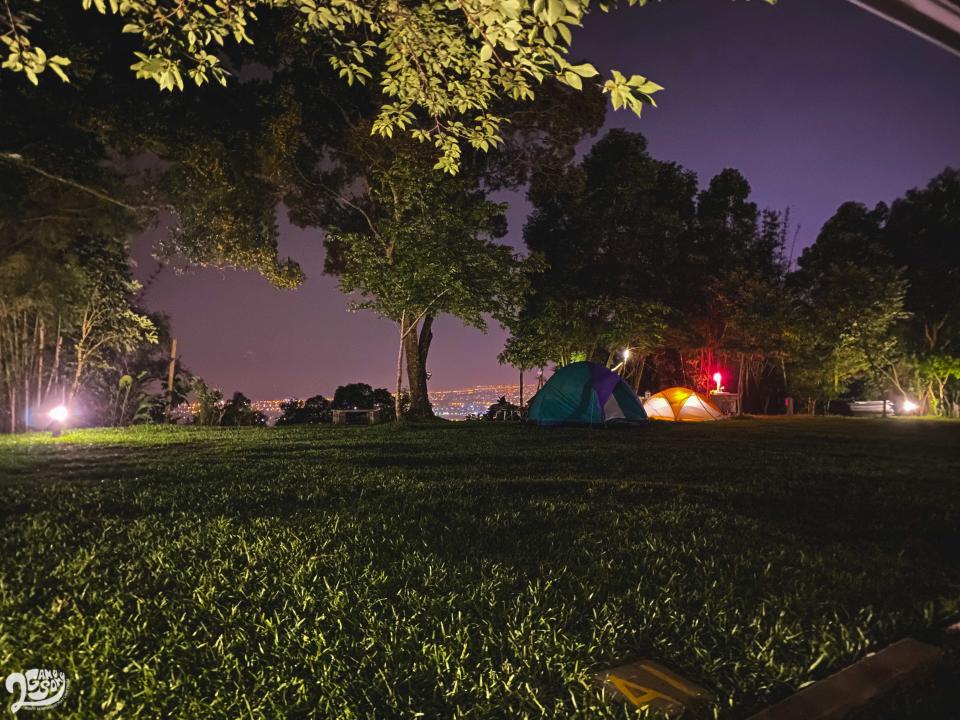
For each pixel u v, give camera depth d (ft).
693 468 35.78
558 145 81.20
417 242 66.90
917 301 120.88
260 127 61.00
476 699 10.17
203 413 83.41
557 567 16.44
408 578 15.33
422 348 87.35
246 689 10.50
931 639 12.62
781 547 18.63
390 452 43.73
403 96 15.84
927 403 120.26
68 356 80.79
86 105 50.44
